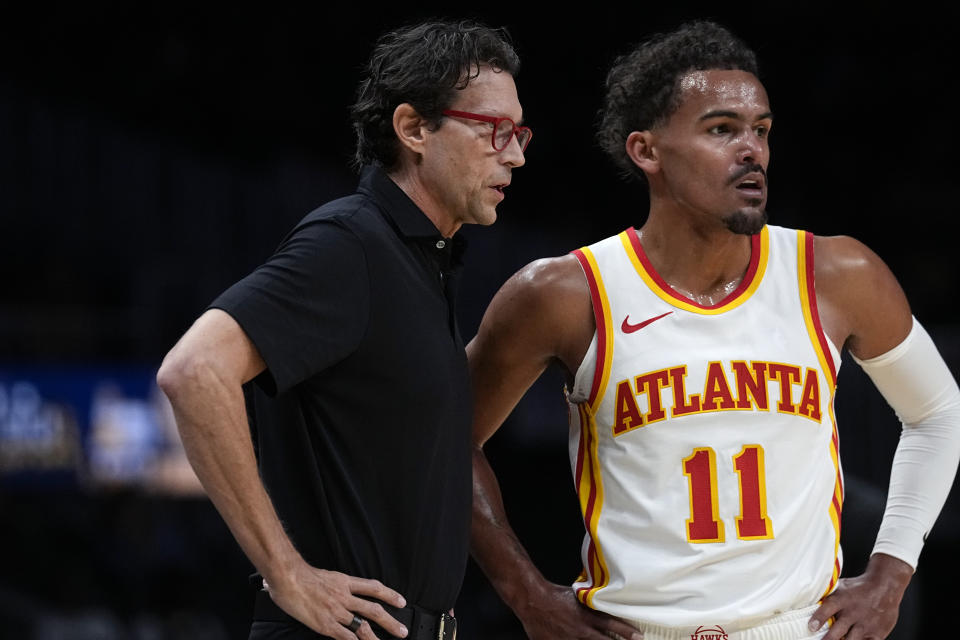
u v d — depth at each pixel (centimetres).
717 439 815
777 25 3794
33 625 2158
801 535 820
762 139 834
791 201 3728
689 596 805
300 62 3722
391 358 731
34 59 3434
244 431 679
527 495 2548
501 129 773
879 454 2352
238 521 677
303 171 3212
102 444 2520
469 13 3744
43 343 2786
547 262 881
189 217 3059
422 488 739
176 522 2567
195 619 2350
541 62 3794
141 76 3528
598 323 847
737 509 809
